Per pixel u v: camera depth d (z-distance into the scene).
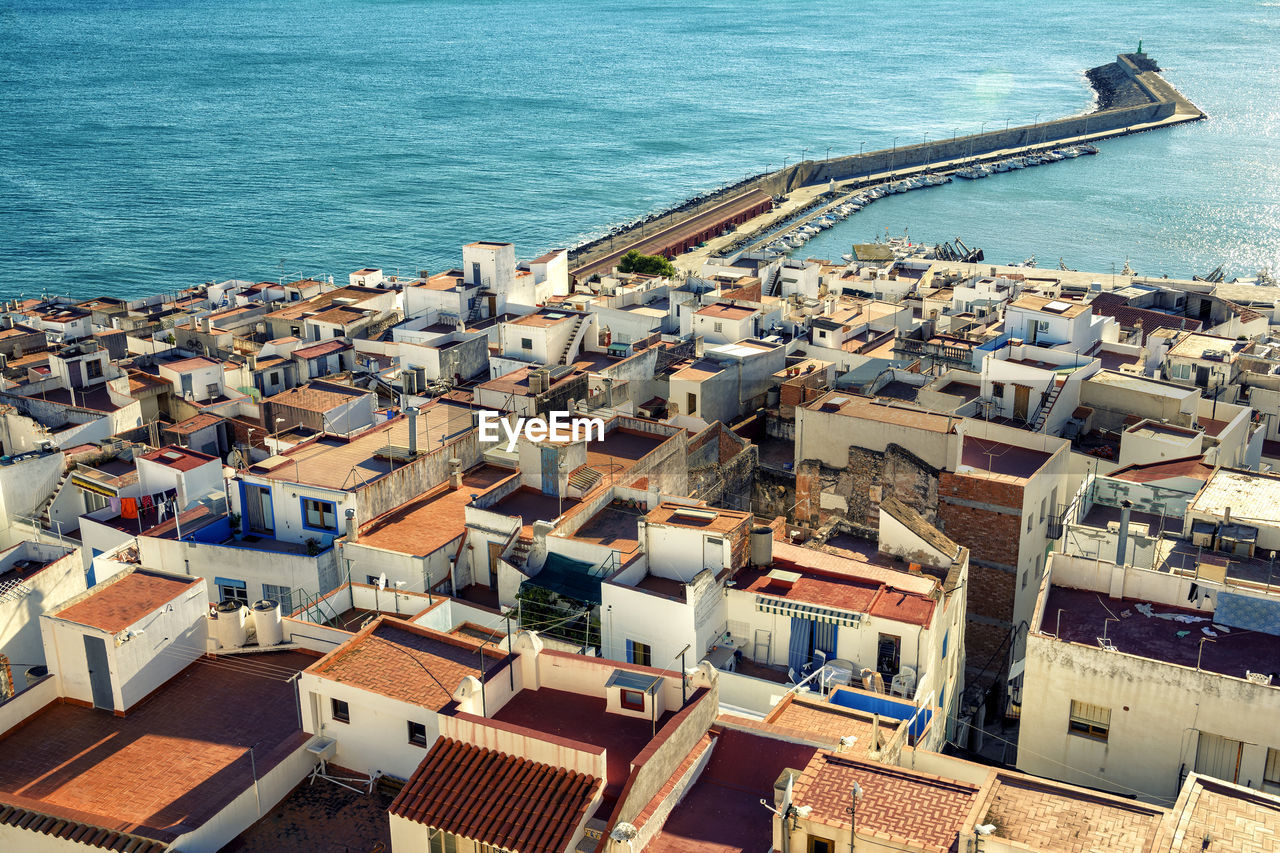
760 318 142.62
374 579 68.81
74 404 115.69
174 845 43.50
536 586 64.25
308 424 106.88
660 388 121.44
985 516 83.81
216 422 108.31
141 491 83.44
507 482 76.06
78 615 53.84
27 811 44.75
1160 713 55.31
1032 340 114.19
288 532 73.50
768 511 102.88
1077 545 69.19
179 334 153.50
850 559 68.25
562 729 46.78
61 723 52.56
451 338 142.00
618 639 60.88
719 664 60.28
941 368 112.81
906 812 40.78
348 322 152.12
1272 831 39.91
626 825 39.22
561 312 132.75
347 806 48.06
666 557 63.16
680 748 44.75
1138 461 89.19
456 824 40.69
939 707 64.25
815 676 58.66
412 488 77.62
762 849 41.59
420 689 48.59
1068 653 56.81
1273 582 63.50
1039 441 91.00
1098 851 39.19
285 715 52.66
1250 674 54.03
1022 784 43.56
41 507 88.44
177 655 55.72
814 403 93.75
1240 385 112.56
